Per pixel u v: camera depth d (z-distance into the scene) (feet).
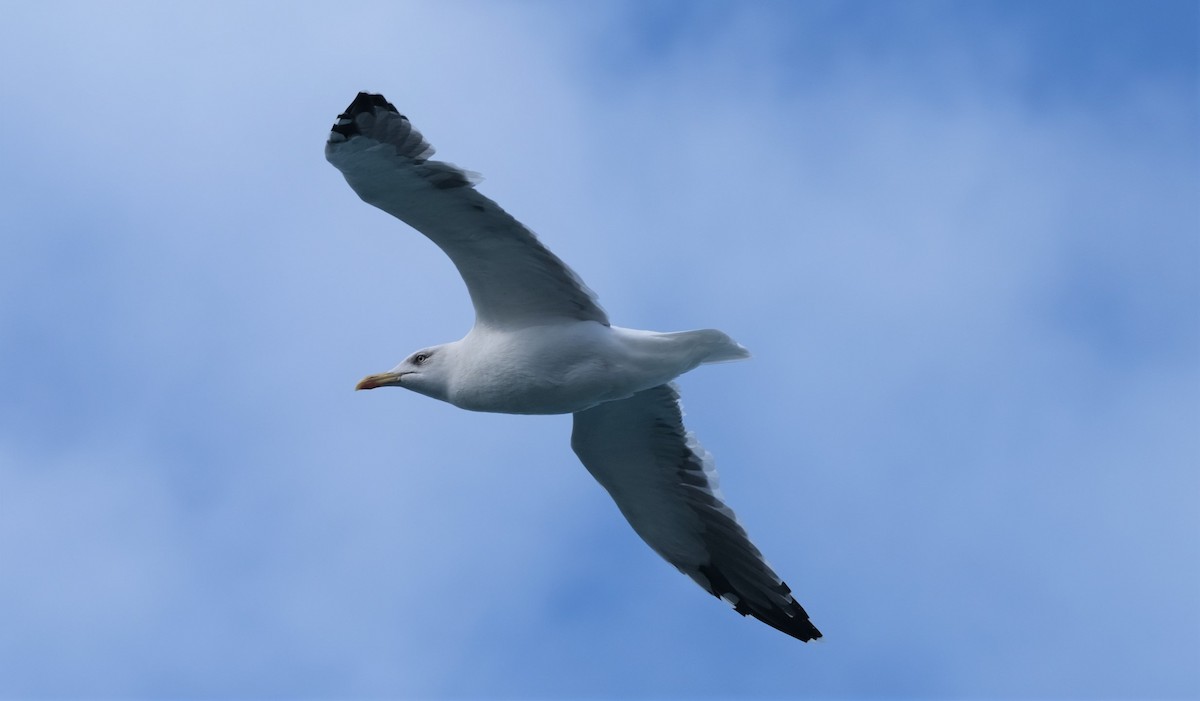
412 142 43.65
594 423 53.52
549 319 48.32
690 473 54.95
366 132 43.37
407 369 50.67
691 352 48.11
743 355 48.52
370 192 45.21
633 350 47.91
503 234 46.19
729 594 57.06
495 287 48.03
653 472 55.16
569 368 47.75
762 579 55.88
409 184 44.80
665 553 57.31
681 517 56.18
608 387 48.14
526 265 47.16
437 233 46.55
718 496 55.01
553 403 48.60
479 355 48.62
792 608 55.67
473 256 47.21
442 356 50.08
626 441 54.29
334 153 43.80
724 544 56.08
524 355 47.91
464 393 49.19
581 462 55.11
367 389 50.65
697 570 57.26
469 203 45.21
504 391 48.39
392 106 43.09
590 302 47.75
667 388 52.85
